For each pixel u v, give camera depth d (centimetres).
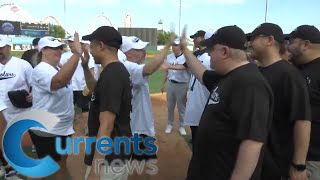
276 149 295
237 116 221
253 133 214
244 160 216
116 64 292
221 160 234
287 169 297
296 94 281
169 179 493
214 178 236
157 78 1806
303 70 332
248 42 303
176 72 739
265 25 296
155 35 2934
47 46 391
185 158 597
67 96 416
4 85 489
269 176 300
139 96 435
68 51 594
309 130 282
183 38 359
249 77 223
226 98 230
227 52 236
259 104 217
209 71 303
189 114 521
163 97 1241
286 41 338
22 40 4584
